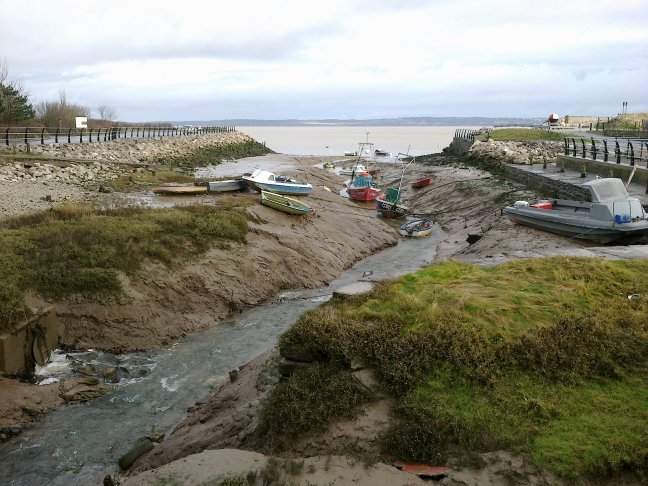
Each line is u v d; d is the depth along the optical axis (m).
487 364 8.78
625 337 9.48
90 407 12.30
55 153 38.94
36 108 72.81
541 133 60.84
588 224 19.86
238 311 18.64
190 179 39.41
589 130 66.00
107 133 58.56
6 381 12.45
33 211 22.95
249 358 14.88
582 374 8.73
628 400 8.07
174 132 80.50
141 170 39.94
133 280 16.97
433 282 12.02
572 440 7.27
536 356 8.98
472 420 7.84
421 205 40.78
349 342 9.33
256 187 32.84
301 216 27.55
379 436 7.93
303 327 9.80
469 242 26.66
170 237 19.62
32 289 15.08
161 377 13.80
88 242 17.62
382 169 65.81
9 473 10.00
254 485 7.19
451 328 9.47
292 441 8.28
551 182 30.50
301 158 82.31
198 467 7.68
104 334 15.30
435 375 8.74
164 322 16.42
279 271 21.64
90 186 31.72
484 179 40.34
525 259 14.03
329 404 8.42
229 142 86.62
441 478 7.19
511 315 10.03
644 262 13.15
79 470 10.10
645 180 26.70
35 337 13.63
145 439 10.73
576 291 11.30
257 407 9.66
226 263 20.02
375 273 23.94
